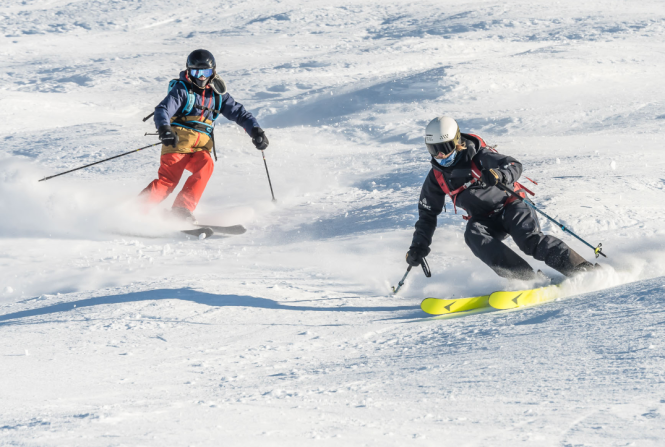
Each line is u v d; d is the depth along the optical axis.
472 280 17.88
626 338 9.41
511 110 62.88
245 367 10.84
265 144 29.47
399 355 10.77
